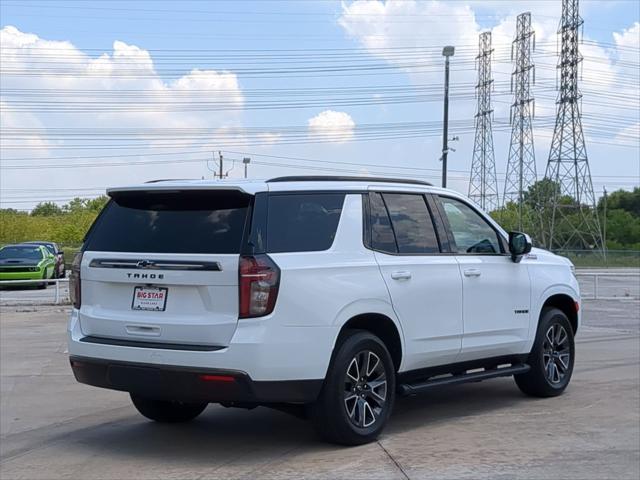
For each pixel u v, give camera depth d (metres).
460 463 6.00
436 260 7.20
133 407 8.42
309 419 6.49
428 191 7.50
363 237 6.64
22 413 8.23
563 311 9.01
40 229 65.81
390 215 6.98
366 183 6.91
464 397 8.55
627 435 6.85
